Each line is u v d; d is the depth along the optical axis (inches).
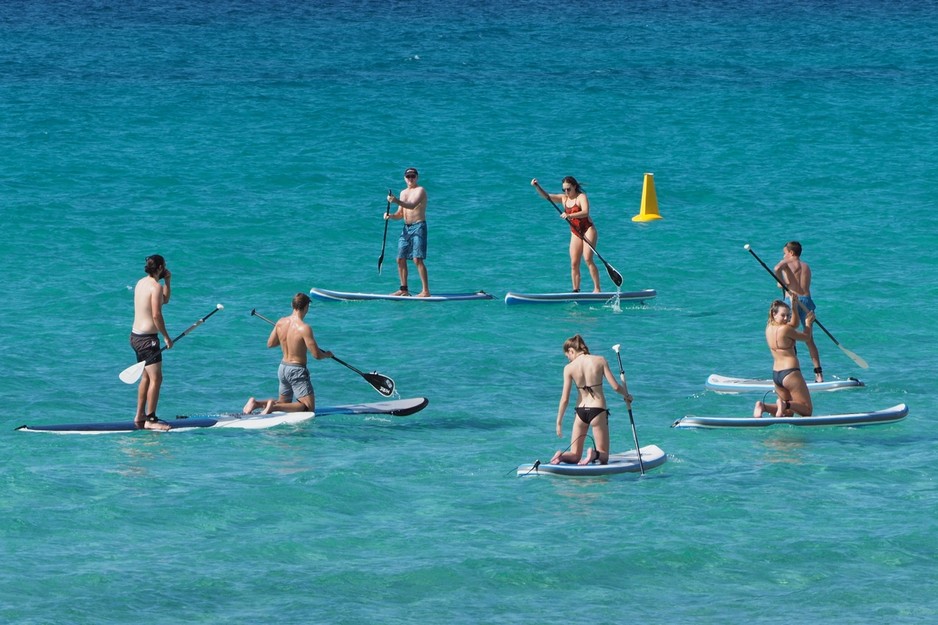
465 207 4589.1
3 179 4835.1
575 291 3353.8
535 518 1759.4
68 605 1437.0
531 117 6550.2
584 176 5167.3
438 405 2396.7
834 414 2308.1
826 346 2891.2
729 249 3973.9
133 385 2500.0
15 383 2463.1
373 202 4650.6
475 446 2119.8
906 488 1898.4
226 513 1755.7
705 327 3075.8
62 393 2412.6
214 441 2122.3
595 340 2940.5
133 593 1476.4
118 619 1406.3
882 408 2380.7
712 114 6648.6
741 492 1876.2
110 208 4407.0
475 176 5142.7
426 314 3189.0
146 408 2349.9
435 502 1823.3
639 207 4623.5
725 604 1472.7
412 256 3331.7
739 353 2822.3
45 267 3567.9
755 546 1652.3
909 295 3329.2
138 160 5324.8
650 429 2236.7
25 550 1600.6
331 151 5625.0
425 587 1513.3
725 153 5674.2
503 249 4010.8
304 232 4173.2
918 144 5866.1
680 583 1535.4
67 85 7357.3
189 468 1959.9
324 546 1641.2
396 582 1526.8
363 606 1454.2
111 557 1588.3
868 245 3971.5
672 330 3046.3
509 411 2356.1
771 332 2282.2
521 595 1496.1
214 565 1571.1
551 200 3363.7
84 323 2982.3
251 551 1619.1
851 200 4699.8
